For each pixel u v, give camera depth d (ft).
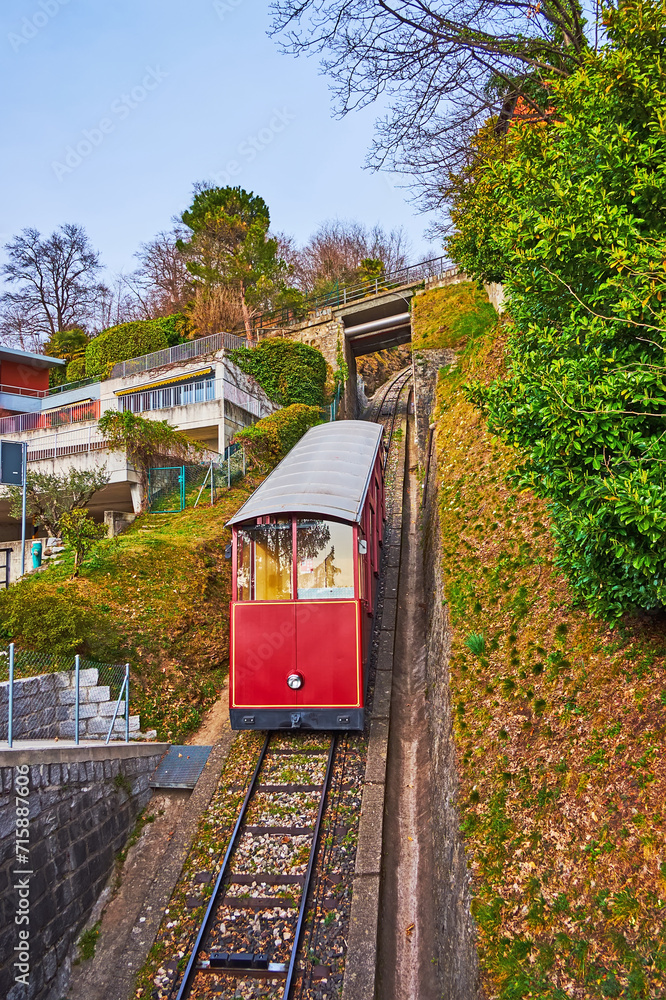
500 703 27.09
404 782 34.60
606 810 18.99
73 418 84.17
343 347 121.39
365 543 37.32
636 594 19.27
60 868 26.53
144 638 42.45
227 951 24.48
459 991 20.22
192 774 35.22
